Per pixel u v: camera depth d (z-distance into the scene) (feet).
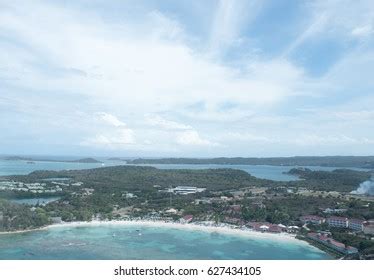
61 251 577.02
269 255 575.79
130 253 573.33
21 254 558.15
